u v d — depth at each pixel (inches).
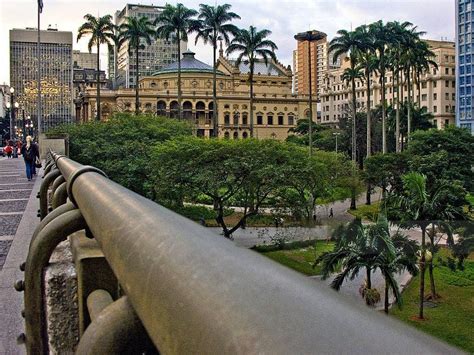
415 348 11.6
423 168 1263.5
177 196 1037.8
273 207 985.5
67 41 5684.1
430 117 2817.4
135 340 27.5
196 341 16.0
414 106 2859.3
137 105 2249.0
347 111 3366.1
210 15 2139.5
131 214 31.1
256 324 14.1
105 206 38.7
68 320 64.7
